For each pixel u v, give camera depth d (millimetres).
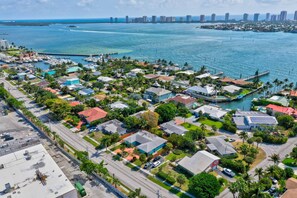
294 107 133875
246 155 87875
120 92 160500
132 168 81875
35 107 135375
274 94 156500
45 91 149750
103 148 94188
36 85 167000
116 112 120625
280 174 74688
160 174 76938
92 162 78062
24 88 165125
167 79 188750
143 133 100688
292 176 75188
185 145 93312
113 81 185500
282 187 69562
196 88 161500
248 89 169750
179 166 81562
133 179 76250
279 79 197500
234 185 60438
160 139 96125
